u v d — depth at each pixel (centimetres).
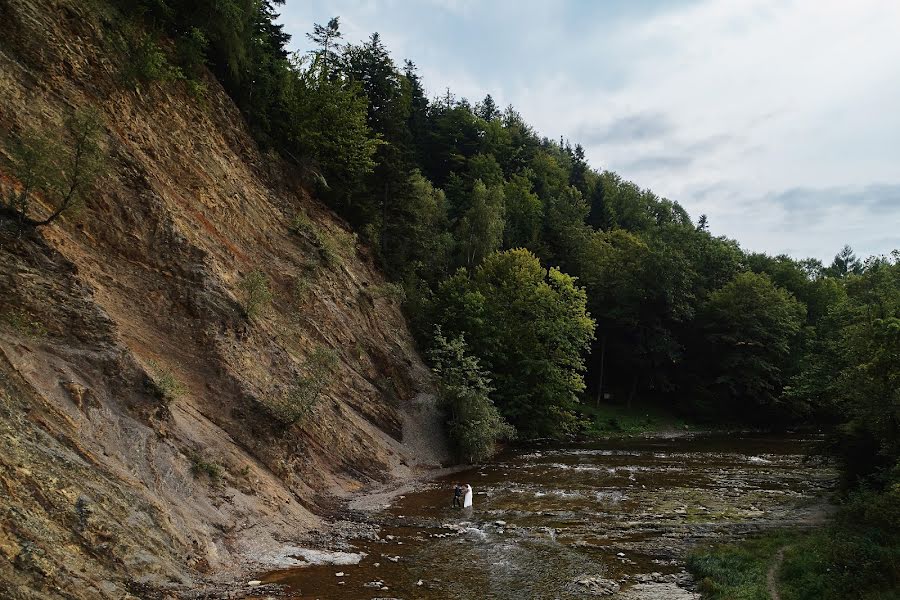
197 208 2517
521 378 4362
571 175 11112
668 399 6138
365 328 3541
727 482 2738
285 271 2978
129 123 2300
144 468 1459
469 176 7969
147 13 2592
